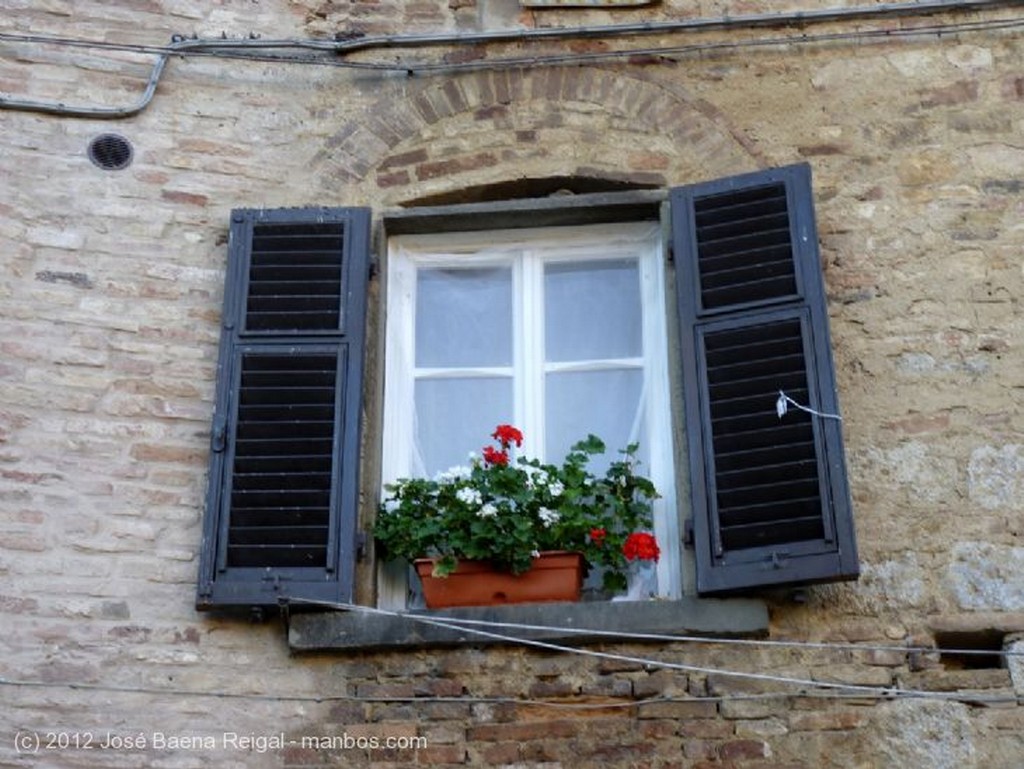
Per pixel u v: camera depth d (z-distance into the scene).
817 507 7.30
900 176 8.19
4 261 7.97
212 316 7.98
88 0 8.59
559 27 8.61
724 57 8.53
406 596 7.62
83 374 7.79
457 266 8.27
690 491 7.50
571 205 8.14
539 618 7.27
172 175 8.27
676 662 7.23
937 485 7.54
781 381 7.56
